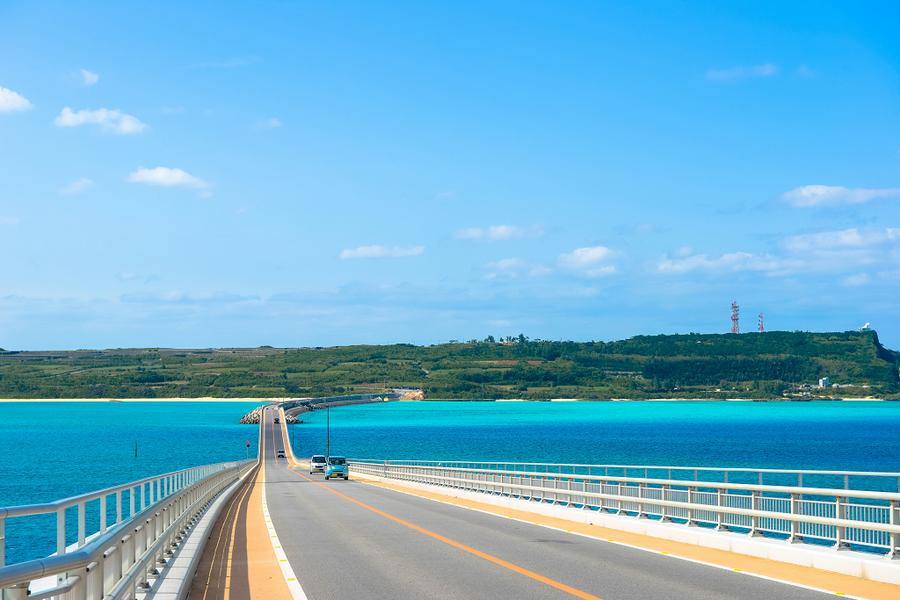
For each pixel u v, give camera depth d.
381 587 14.05
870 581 14.15
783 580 14.27
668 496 22.55
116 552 10.80
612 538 21.47
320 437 198.00
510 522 26.56
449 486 45.62
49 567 6.85
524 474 34.31
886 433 187.62
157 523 15.66
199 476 29.33
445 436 193.75
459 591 13.55
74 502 8.66
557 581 14.37
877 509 15.29
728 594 12.92
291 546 20.30
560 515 28.20
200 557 18.31
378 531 23.77
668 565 16.23
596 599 12.65
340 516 29.59
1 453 148.38
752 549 17.58
